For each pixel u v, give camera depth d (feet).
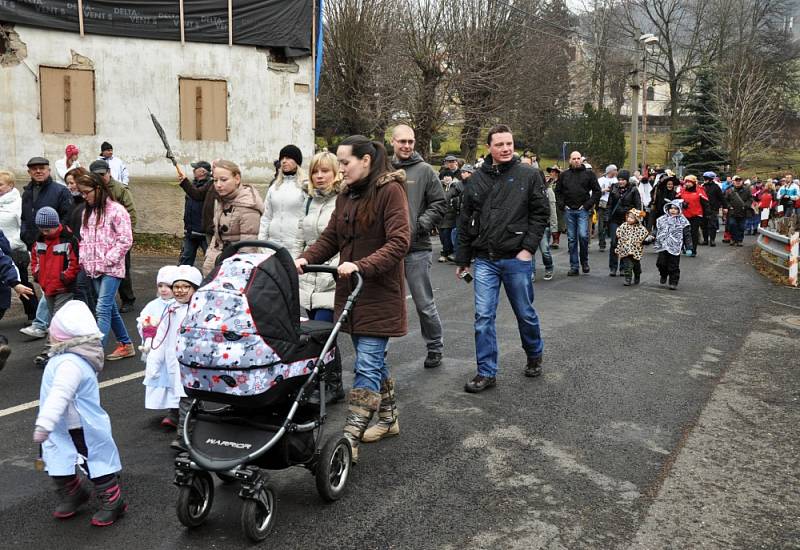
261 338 12.17
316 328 13.97
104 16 51.44
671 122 206.49
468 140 115.75
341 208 15.76
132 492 14.44
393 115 101.55
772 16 196.03
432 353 23.15
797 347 26.63
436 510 13.69
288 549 12.24
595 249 59.36
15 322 29.71
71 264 24.52
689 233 56.54
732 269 49.08
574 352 25.13
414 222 22.02
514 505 13.94
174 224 53.16
